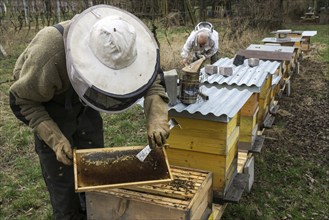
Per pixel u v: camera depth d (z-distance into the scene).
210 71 3.76
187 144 2.57
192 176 2.26
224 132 2.43
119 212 2.07
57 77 1.90
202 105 2.61
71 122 2.24
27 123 2.04
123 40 1.65
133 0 8.77
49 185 2.38
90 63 1.68
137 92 1.72
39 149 2.29
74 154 1.92
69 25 1.85
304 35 9.20
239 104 2.69
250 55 5.41
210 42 5.60
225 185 2.54
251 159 3.53
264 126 4.14
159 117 1.94
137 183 1.75
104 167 1.87
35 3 10.05
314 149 4.70
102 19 1.74
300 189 3.77
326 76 8.42
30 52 1.90
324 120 5.71
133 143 4.52
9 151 4.24
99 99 1.76
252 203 3.47
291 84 7.78
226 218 3.21
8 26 10.66
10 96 2.01
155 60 1.83
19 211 3.21
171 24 10.31
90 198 2.12
